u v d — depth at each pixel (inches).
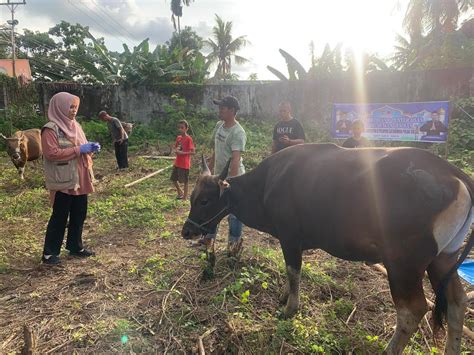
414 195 110.0
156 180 406.3
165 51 848.9
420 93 590.9
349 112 426.3
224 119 187.2
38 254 210.1
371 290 171.3
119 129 452.4
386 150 124.2
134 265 195.0
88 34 841.5
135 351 129.4
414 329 112.1
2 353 125.8
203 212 164.2
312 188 131.8
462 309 119.6
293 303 147.9
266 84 699.4
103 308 152.9
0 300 161.2
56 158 185.5
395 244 112.2
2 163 514.9
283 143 241.6
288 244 145.6
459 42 644.1
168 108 713.0
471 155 434.3
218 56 1578.5
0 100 698.2
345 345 132.8
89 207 296.0
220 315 147.9
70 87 737.0
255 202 162.9
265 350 130.8
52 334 137.1
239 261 188.2
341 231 124.0
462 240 115.6
